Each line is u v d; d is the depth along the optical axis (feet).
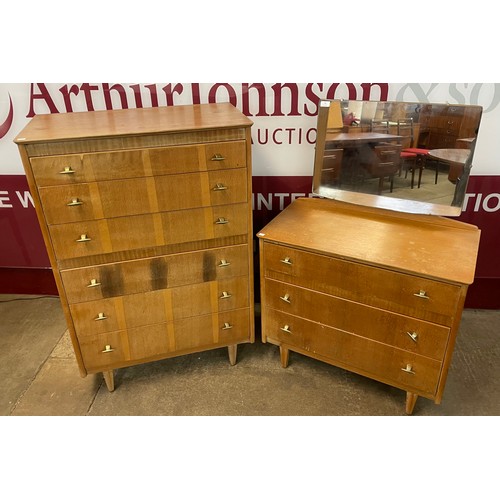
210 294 7.37
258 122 8.27
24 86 8.06
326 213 7.77
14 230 9.48
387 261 6.15
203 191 6.49
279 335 7.81
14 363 8.36
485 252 8.89
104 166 5.98
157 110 7.42
